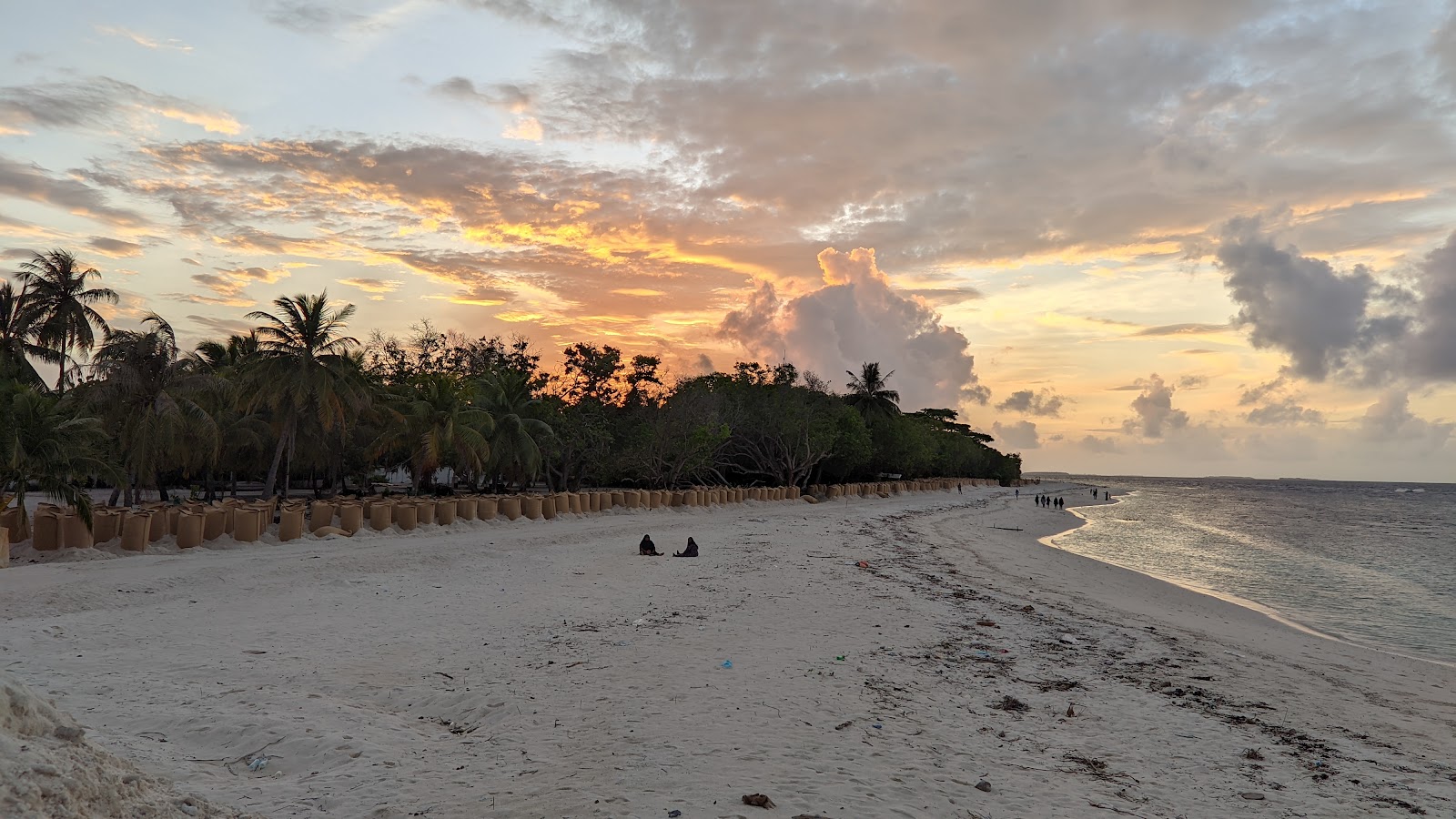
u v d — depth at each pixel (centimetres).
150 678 943
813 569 2300
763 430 6781
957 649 1310
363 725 786
